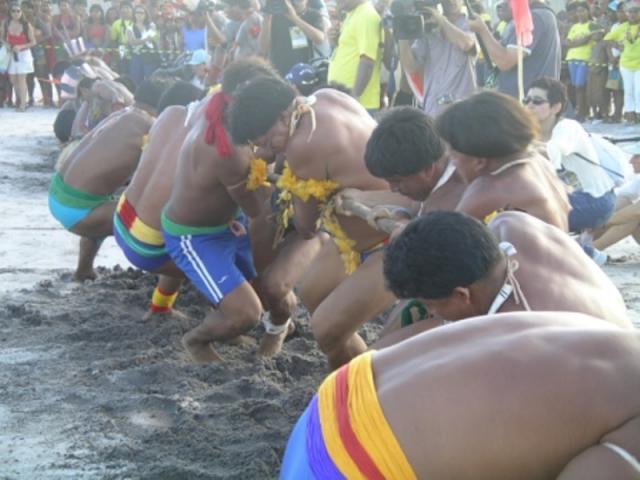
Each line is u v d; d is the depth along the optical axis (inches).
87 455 171.6
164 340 234.2
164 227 215.8
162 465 165.3
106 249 343.3
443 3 340.5
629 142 553.0
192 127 223.8
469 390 94.4
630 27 644.7
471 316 115.7
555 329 98.4
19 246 342.0
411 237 112.4
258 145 188.5
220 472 163.8
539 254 121.3
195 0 809.5
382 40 385.1
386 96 463.8
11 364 220.4
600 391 92.0
